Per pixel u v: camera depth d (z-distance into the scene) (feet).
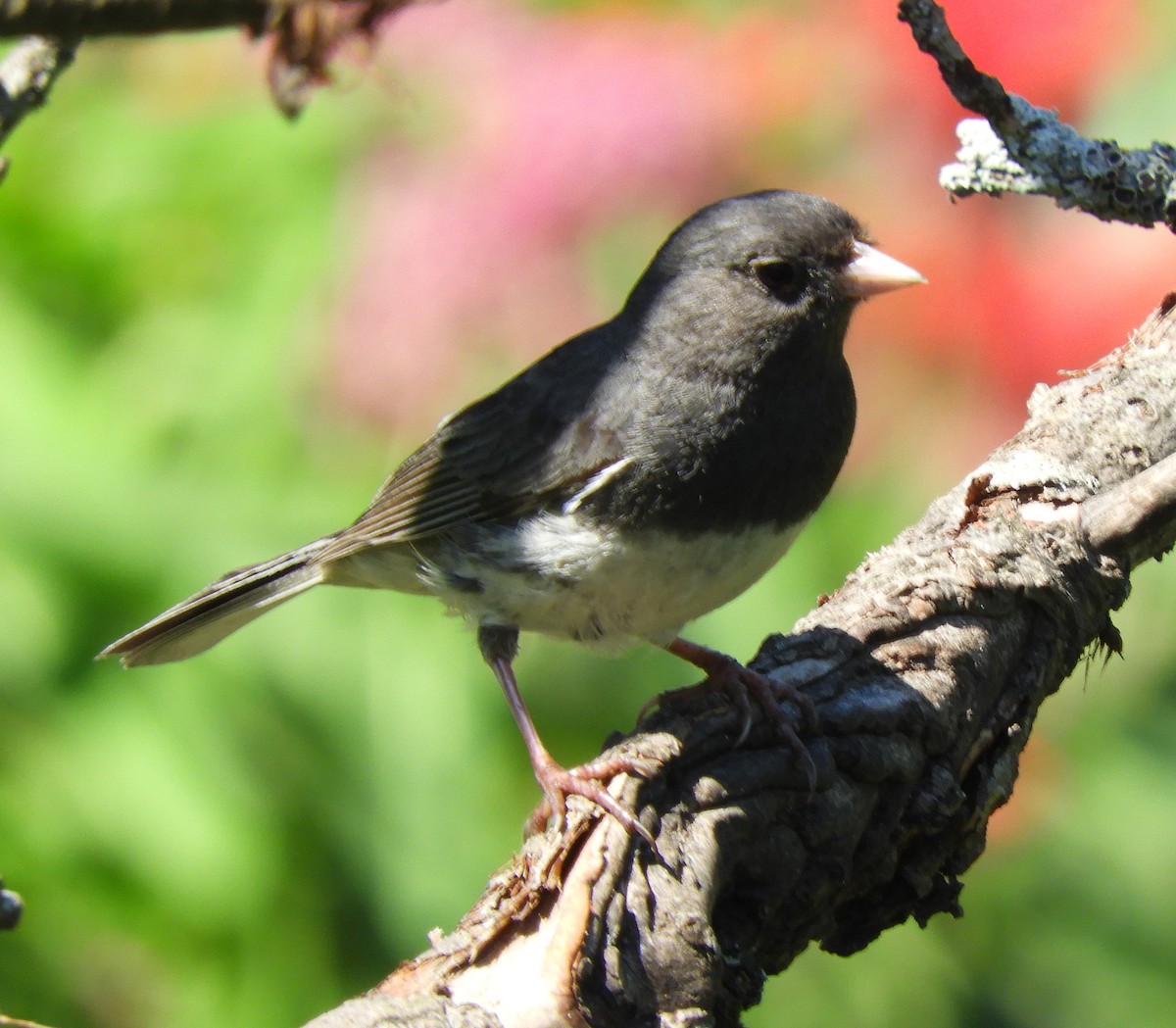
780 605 31.76
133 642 27.27
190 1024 28.30
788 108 31.91
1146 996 33.94
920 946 33.91
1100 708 34.50
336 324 30.58
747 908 19.85
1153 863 33.91
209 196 33.68
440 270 30.07
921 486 31.60
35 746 28.27
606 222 30.50
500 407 26.04
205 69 34.96
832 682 21.21
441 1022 16.90
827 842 20.15
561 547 24.31
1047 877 34.35
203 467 31.07
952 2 32.53
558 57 31.58
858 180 32.55
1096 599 23.18
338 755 29.58
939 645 21.86
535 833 21.27
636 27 32.35
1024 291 31.40
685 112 30.99
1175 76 31.76
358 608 30.81
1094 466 24.40
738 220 25.03
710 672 22.38
